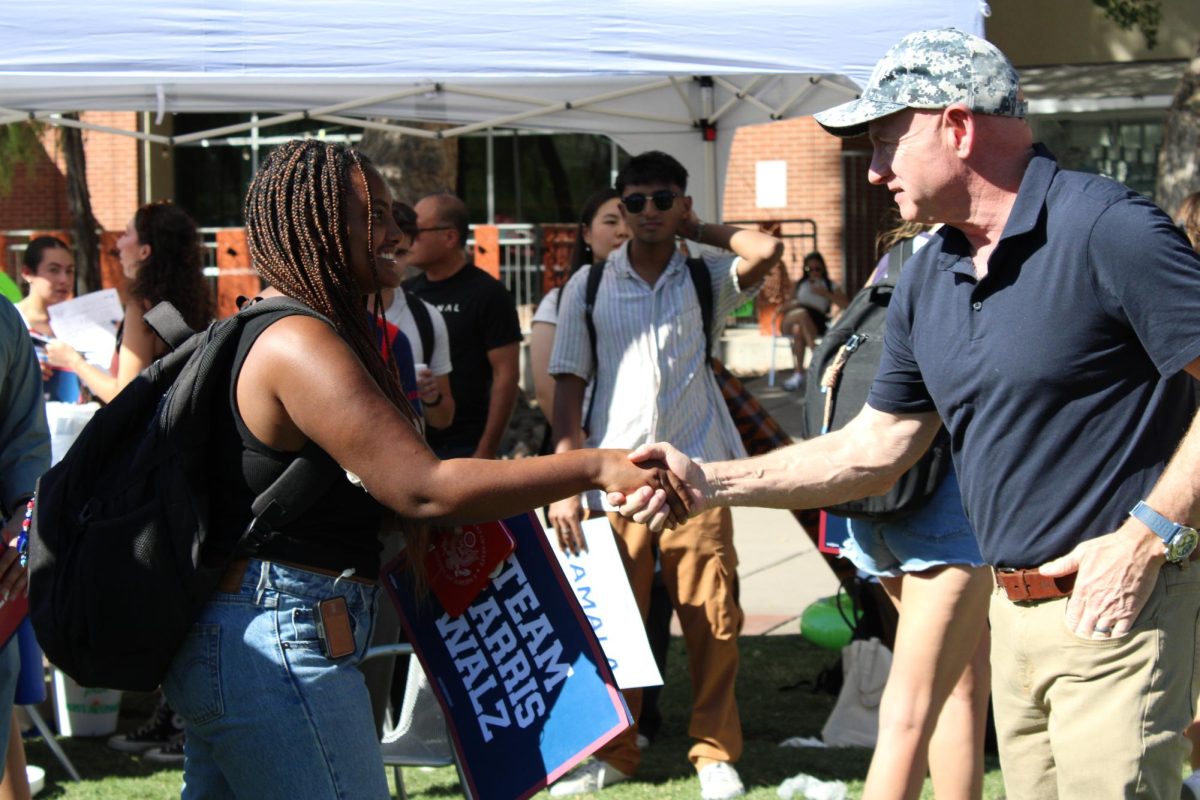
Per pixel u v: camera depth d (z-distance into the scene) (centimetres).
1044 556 269
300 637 247
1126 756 261
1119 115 1494
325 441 241
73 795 470
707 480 320
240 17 470
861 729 521
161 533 242
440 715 362
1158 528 250
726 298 476
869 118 275
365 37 474
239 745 245
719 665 462
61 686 540
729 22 474
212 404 247
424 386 520
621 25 477
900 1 472
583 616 278
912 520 358
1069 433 263
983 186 271
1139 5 1445
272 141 2034
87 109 733
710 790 455
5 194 1927
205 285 494
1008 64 272
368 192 261
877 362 376
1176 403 264
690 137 798
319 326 246
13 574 333
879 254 404
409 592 285
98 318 564
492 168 2016
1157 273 248
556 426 471
